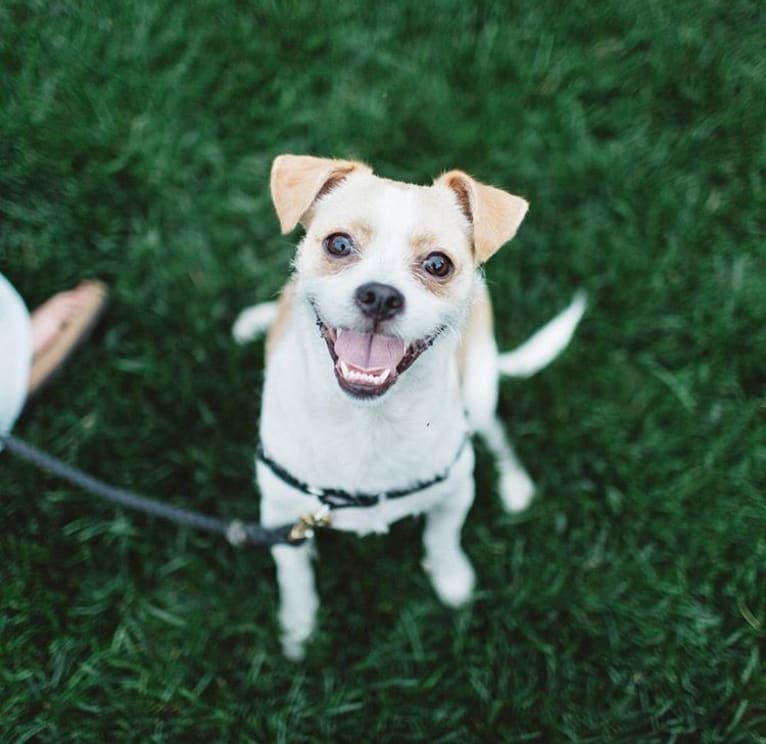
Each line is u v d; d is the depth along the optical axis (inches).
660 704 28.0
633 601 29.5
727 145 35.3
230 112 35.4
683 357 32.9
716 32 37.2
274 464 24.1
